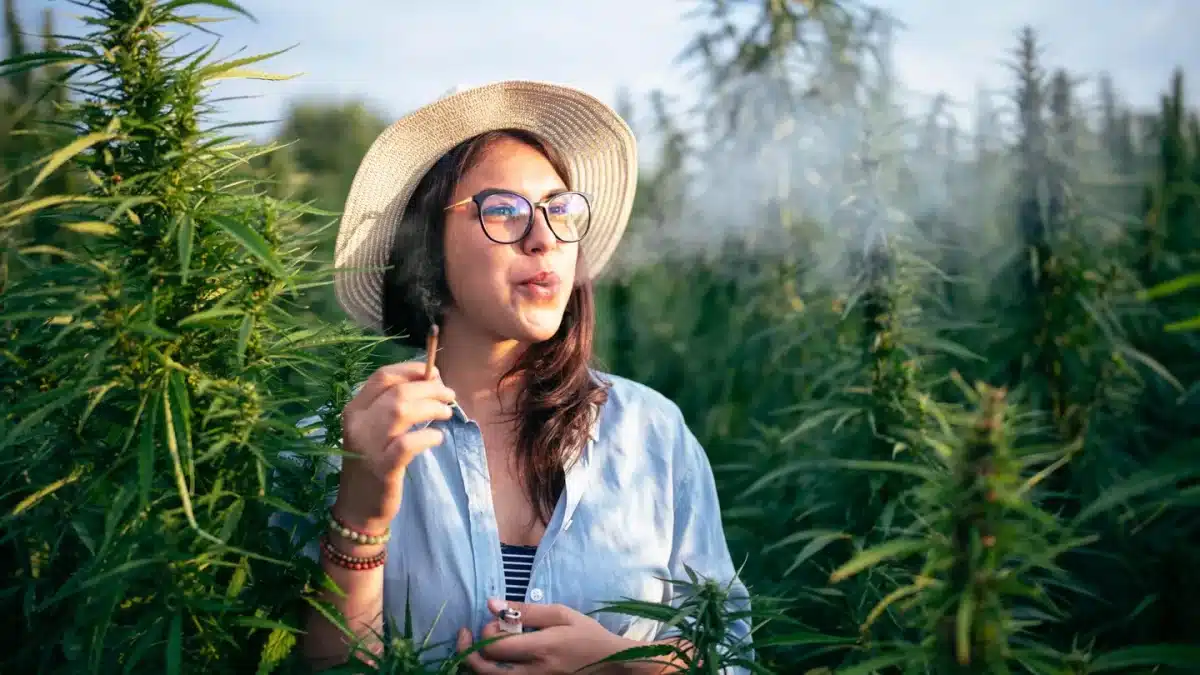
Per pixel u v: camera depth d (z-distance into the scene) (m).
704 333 4.64
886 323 2.62
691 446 2.62
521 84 2.56
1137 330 3.18
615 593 2.33
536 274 2.28
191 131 1.53
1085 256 2.97
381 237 2.60
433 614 2.27
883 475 2.48
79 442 1.62
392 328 2.65
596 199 2.92
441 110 2.49
